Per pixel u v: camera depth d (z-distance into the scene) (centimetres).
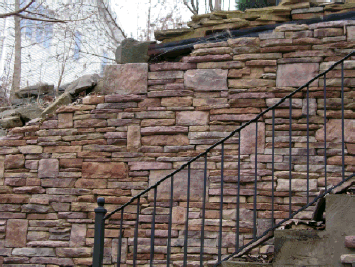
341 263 270
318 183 397
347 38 419
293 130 412
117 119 446
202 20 470
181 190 420
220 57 437
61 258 426
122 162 438
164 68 449
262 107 423
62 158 450
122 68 459
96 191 434
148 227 419
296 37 427
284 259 282
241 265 291
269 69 427
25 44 822
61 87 622
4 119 515
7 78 763
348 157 398
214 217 409
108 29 774
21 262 430
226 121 426
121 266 414
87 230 431
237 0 657
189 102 436
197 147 427
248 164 413
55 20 532
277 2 602
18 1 733
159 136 436
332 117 409
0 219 443
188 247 405
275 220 397
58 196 441
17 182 450
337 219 277
